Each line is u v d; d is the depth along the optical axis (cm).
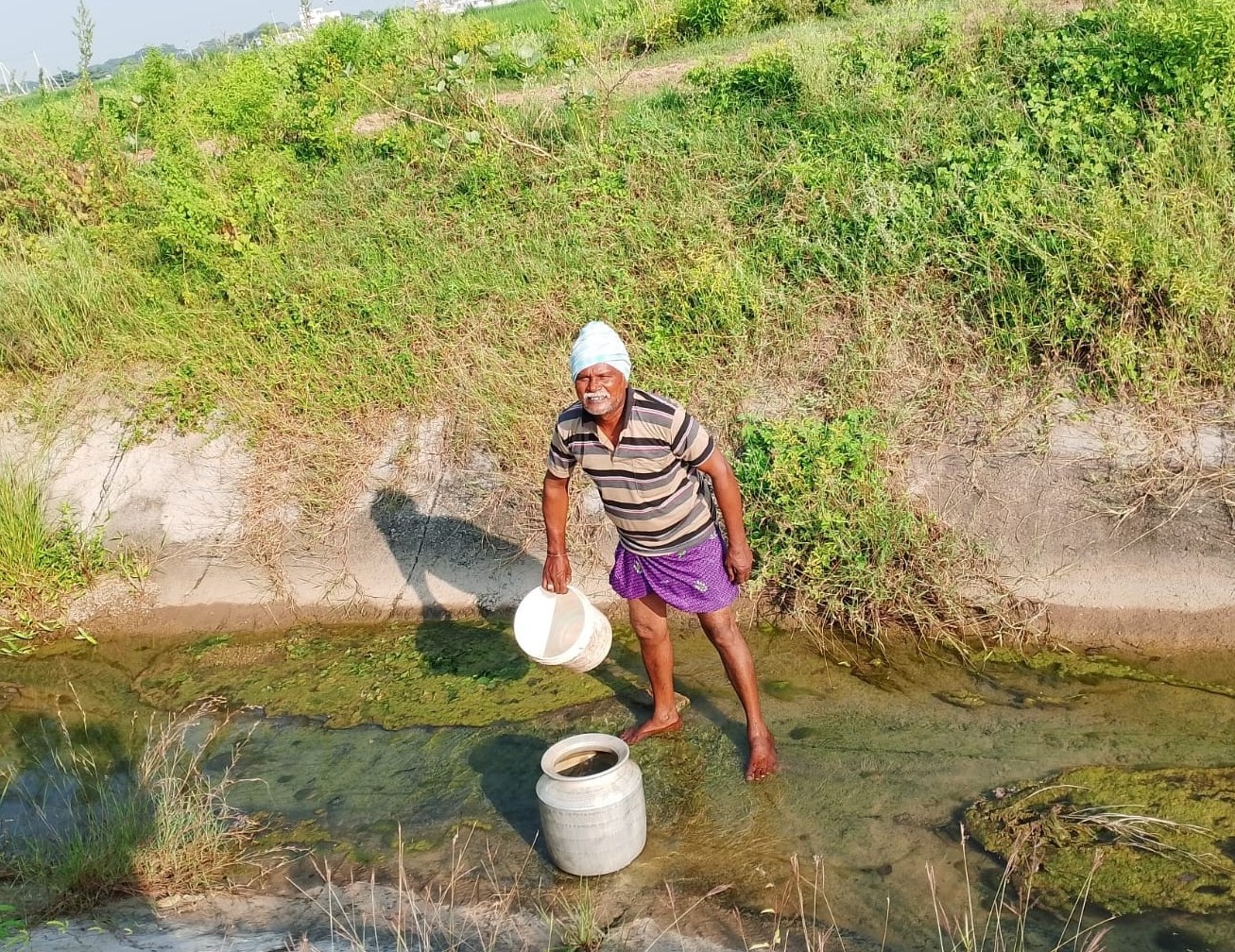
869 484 575
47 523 713
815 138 809
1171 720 475
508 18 1653
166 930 399
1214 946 358
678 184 796
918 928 379
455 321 745
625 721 519
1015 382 608
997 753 466
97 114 1083
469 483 666
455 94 970
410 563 654
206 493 709
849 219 718
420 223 856
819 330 671
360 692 575
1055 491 568
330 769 514
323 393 730
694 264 718
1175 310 595
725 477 426
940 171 709
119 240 902
